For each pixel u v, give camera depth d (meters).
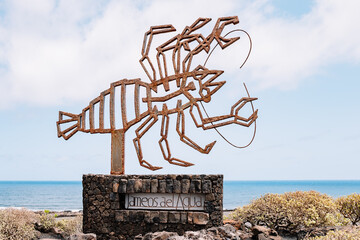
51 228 11.08
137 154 10.28
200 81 9.93
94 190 9.77
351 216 11.02
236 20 9.99
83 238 7.56
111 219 9.55
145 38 10.77
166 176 9.43
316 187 118.50
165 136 10.10
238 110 9.72
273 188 109.69
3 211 10.56
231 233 8.34
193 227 9.04
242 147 9.60
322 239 7.40
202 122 9.87
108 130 10.57
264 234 8.57
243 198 62.00
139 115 10.35
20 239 9.81
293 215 10.33
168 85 10.23
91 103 10.85
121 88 10.62
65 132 11.09
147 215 9.27
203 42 10.09
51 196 68.12
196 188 9.21
